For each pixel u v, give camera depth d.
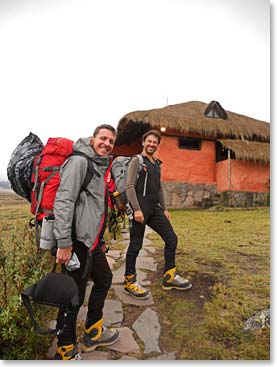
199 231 5.59
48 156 1.62
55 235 1.49
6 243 2.29
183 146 12.21
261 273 3.04
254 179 11.36
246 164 11.26
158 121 10.56
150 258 3.70
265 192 11.35
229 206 10.77
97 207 1.67
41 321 1.86
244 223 6.67
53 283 1.45
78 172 1.57
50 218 1.55
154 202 2.61
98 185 1.68
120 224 6.02
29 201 1.87
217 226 6.23
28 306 1.45
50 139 1.71
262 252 3.90
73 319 1.62
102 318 1.97
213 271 3.11
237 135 11.76
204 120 12.02
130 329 2.02
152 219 2.70
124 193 2.56
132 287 2.53
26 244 2.38
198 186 11.36
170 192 10.97
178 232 5.47
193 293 2.57
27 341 1.65
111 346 1.82
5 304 1.68
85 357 1.71
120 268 3.32
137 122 10.52
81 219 1.60
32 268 2.07
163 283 2.68
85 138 1.72
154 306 2.36
